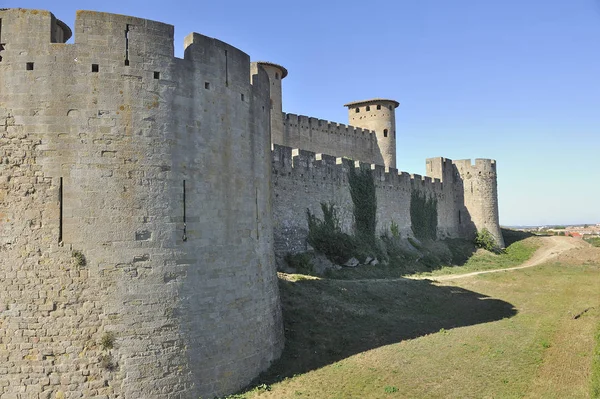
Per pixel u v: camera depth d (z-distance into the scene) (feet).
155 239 45.57
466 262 179.52
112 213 44.21
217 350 48.62
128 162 45.19
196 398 46.06
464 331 77.25
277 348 59.36
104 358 42.63
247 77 57.00
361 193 154.71
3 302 42.14
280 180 121.70
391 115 256.32
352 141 234.58
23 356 41.78
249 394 49.06
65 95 44.04
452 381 54.65
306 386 51.72
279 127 196.44
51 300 42.47
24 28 44.37
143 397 43.27
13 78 43.83
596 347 65.77
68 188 43.42
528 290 116.06
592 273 137.69
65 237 43.09
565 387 53.11
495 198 224.53
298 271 114.83
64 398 41.65
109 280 43.55
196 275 47.75
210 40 52.01
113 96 45.14
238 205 53.52
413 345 68.23
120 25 46.09
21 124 43.45
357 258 135.64
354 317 81.30
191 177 48.55
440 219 207.82
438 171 215.10
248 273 54.03
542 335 74.38
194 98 49.70
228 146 52.85
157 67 47.29
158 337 44.65
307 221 129.39
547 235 238.27
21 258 42.60
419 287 113.70
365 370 57.16
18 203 42.91
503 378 55.72
